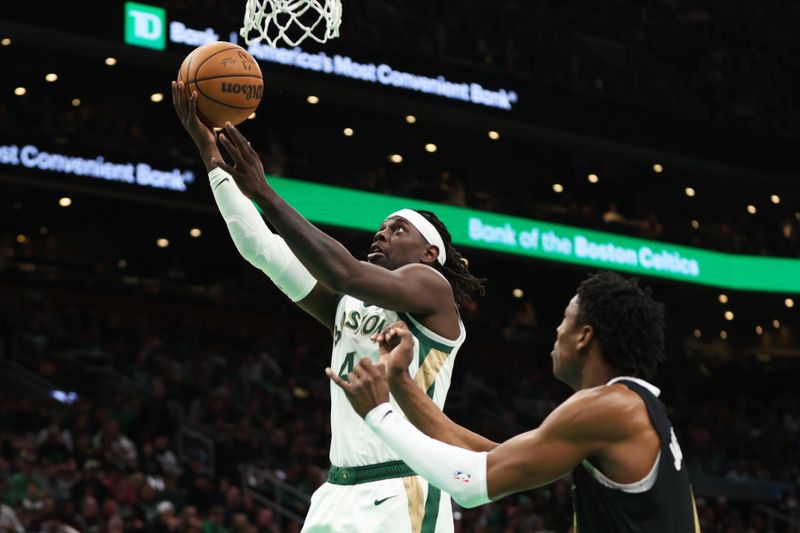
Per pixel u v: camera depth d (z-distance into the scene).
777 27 43.72
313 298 6.33
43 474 20.69
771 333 45.31
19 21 26.83
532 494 28.05
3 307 28.73
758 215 43.75
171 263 38.03
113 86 33.91
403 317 5.93
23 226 37.09
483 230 34.41
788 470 36.09
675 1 42.84
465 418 33.00
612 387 4.72
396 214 6.28
